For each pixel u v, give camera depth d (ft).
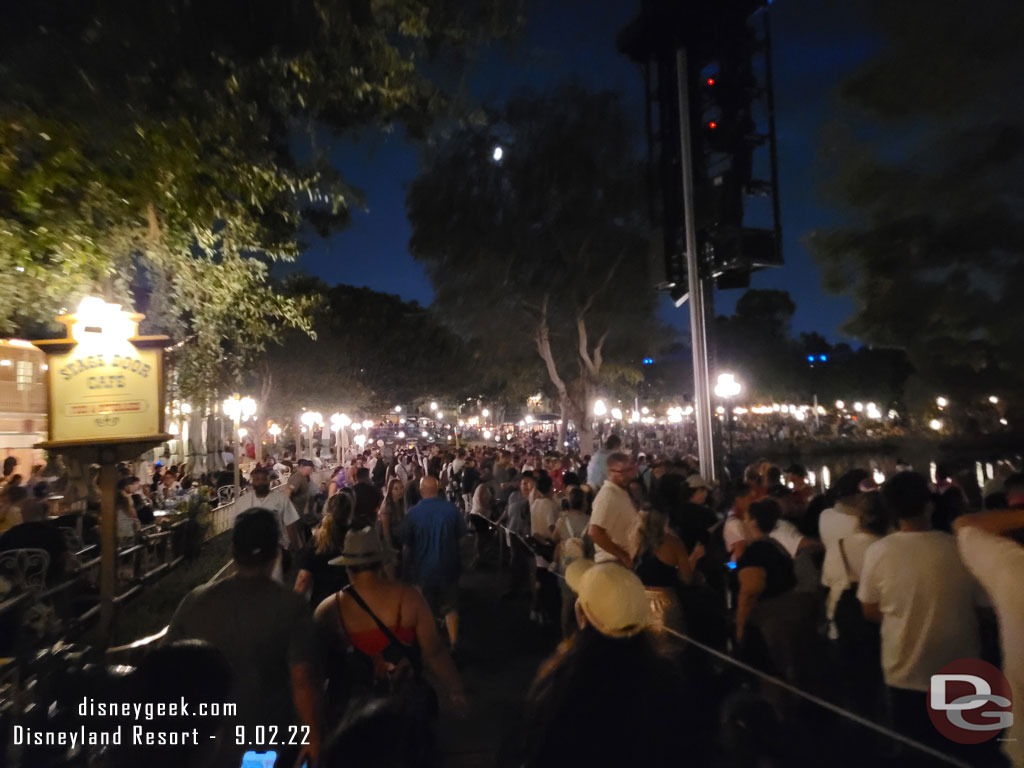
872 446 127.54
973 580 12.19
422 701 11.82
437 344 178.50
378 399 181.78
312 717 10.93
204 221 25.98
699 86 30.07
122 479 35.09
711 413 30.94
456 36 27.22
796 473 28.43
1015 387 18.95
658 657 8.41
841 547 16.65
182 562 41.98
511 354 109.19
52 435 20.86
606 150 85.51
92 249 23.79
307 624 11.37
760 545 16.57
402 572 25.39
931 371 19.36
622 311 95.66
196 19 20.89
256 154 25.98
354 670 12.15
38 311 26.50
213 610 11.10
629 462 20.76
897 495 12.97
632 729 7.82
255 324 32.65
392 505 33.19
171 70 21.62
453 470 67.51
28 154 22.06
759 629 16.07
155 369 21.52
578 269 89.71
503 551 42.57
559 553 26.45
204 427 106.52
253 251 30.71
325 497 51.65
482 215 87.61
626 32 32.42
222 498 67.62
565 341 106.93
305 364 114.11
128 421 21.13
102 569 20.74
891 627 12.60
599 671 8.12
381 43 26.03
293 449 119.44
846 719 12.11
